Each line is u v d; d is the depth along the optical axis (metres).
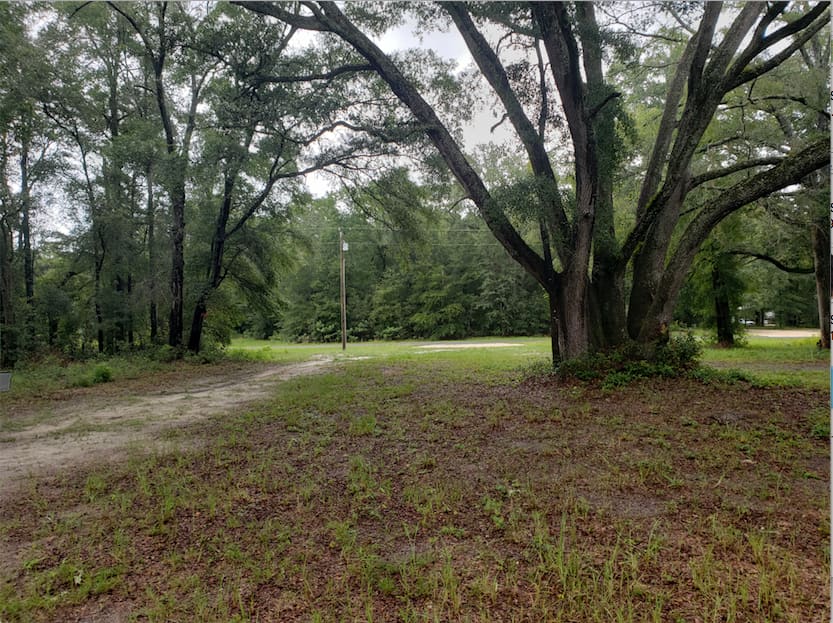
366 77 11.45
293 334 41.78
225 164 15.47
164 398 9.88
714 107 9.28
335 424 6.78
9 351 15.45
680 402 7.31
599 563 2.84
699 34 9.16
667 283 9.38
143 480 4.46
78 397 10.12
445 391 9.52
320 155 13.59
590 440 5.52
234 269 20.09
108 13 16.86
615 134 10.07
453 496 3.97
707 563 2.75
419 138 10.47
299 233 21.00
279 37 10.94
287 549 3.18
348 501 3.96
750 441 5.26
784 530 3.18
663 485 4.08
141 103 19.27
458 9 9.73
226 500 4.01
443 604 2.50
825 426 5.66
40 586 2.80
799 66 14.93
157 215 18.42
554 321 10.72
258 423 7.02
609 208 10.36
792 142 13.16
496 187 9.53
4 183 15.56
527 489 4.08
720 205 8.86
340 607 2.53
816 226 14.92
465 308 40.53
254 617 2.46
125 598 2.68
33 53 13.91
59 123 16.83
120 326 19.39
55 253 19.22
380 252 22.67
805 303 38.09
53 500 4.14
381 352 23.05
